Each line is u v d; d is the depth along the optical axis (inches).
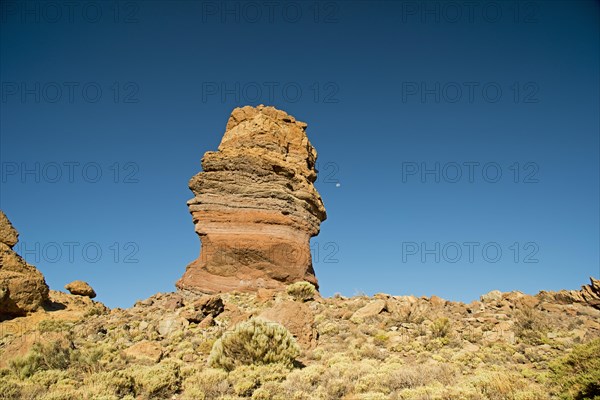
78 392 552.1
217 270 1462.8
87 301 1726.1
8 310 1374.3
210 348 859.4
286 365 719.1
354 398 539.5
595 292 1138.0
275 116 1804.9
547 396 497.7
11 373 660.1
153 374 639.1
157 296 1432.1
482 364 693.9
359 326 981.8
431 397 503.8
